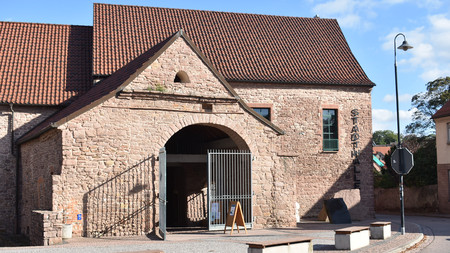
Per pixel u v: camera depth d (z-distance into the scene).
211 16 30.17
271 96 26.88
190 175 25.58
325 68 28.69
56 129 17.23
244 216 19.72
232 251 12.90
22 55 25.92
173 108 18.56
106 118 17.58
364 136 28.56
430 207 35.31
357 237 13.79
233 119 19.62
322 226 21.33
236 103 19.69
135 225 17.58
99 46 25.30
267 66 27.52
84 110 17.28
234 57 27.42
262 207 19.75
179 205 26.95
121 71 21.41
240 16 30.84
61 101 23.78
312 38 30.72
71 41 27.80
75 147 17.08
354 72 28.98
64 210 16.77
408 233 18.30
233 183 20.20
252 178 19.66
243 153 19.36
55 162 17.81
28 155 22.25
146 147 18.03
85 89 24.70
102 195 17.28
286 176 20.31
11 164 23.56
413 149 43.75
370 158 28.50
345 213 23.55
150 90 18.02
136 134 17.94
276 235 16.92
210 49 27.44
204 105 19.27
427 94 43.84
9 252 12.81
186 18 29.36
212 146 24.06
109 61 24.58
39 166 20.22
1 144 23.42
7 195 23.41
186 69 18.91
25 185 22.66
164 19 28.73
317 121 27.66
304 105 27.48
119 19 27.61
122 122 17.78
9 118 23.59
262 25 30.61
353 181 28.11
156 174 18.05
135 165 17.80
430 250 14.18
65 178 16.88
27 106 23.72
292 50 29.33
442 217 30.83
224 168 19.77
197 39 27.89
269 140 20.17
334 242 15.05
